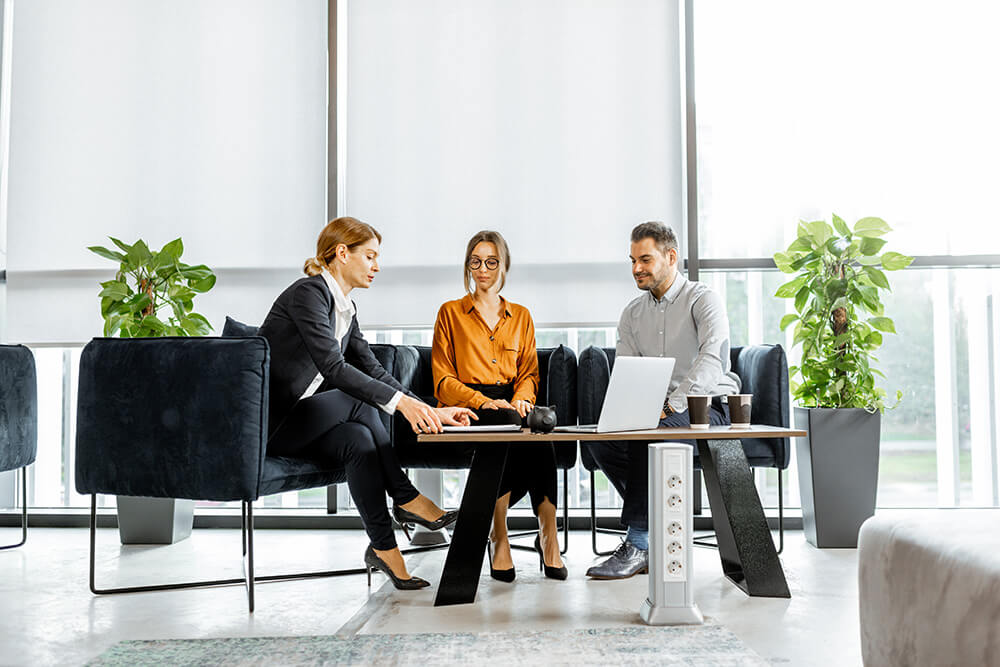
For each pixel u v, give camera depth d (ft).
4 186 12.91
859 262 10.58
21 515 12.39
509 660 5.54
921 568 3.95
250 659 5.64
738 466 7.73
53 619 6.96
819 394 10.49
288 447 7.82
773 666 5.49
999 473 12.09
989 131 12.03
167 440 7.18
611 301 11.97
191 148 12.43
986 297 12.21
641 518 8.60
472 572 7.33
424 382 10.82
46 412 12.79
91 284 12.35
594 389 9.59
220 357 7.05
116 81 12.53
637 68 12.16
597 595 7.63
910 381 12.14
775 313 12.34
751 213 12.32
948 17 12.14
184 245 12.35
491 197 12.15
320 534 11.63
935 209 12.05
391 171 12.26
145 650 5.90
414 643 5.98
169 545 10.77
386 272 12.17
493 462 7.40
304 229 12.31
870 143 12.20
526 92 12.21
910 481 12.13
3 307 12.75
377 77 12.34
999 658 3.34
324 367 7.73
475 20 12.30
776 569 7.59
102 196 12.45
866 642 4.50
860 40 12.26
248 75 12.46
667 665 5.41
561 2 12.25
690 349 9.49
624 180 12.08
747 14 12.43
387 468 7.94
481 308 9.82
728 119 12.42
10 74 12.91
